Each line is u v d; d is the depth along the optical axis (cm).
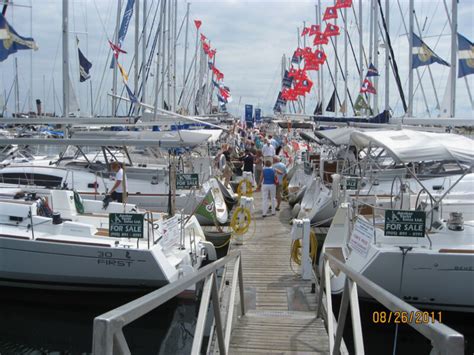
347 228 839
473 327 704
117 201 1118
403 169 1162
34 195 903
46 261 752
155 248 743
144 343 699
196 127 1961
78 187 1209
